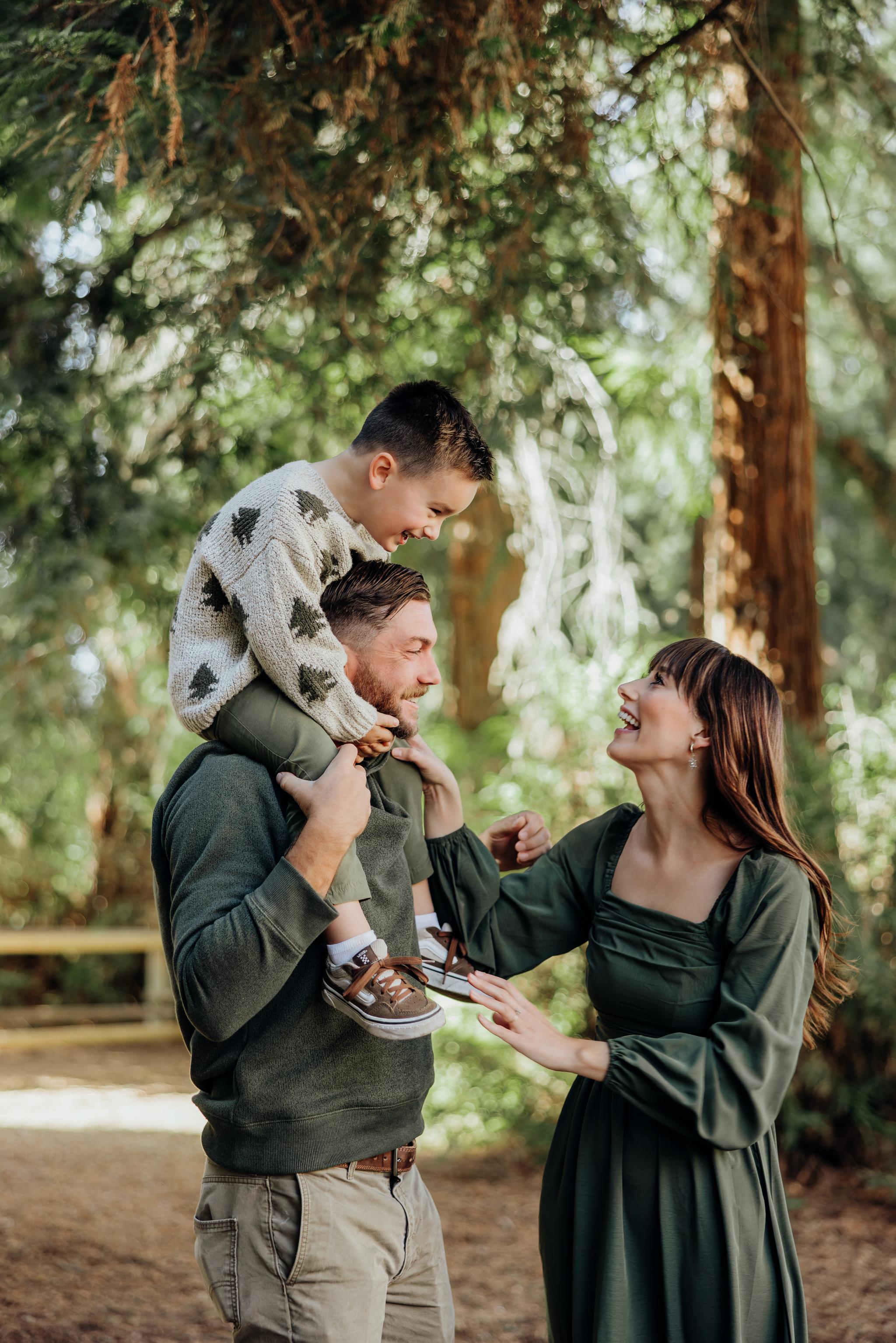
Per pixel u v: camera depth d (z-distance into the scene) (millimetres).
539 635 7770
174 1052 10703
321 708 2111
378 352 4934
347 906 2029
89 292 5227
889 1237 4945
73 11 3506
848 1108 5691
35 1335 3781
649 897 2289
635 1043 2039
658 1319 2094
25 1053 10453
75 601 5895
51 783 11023
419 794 2451
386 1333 2242
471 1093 6336
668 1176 2107
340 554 2289
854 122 5820
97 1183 5887
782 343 5812
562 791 6465
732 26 3934
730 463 5891
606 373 7039
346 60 3340
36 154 3957
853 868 5949
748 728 2209
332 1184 2043
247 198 4336
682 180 4941
